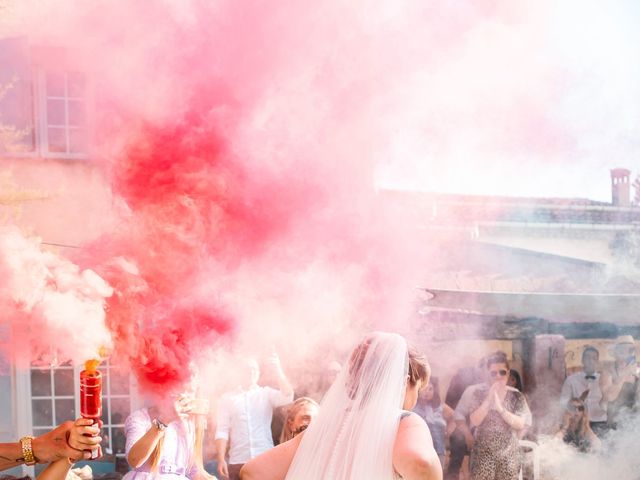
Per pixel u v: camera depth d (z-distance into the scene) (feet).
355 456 9.43
